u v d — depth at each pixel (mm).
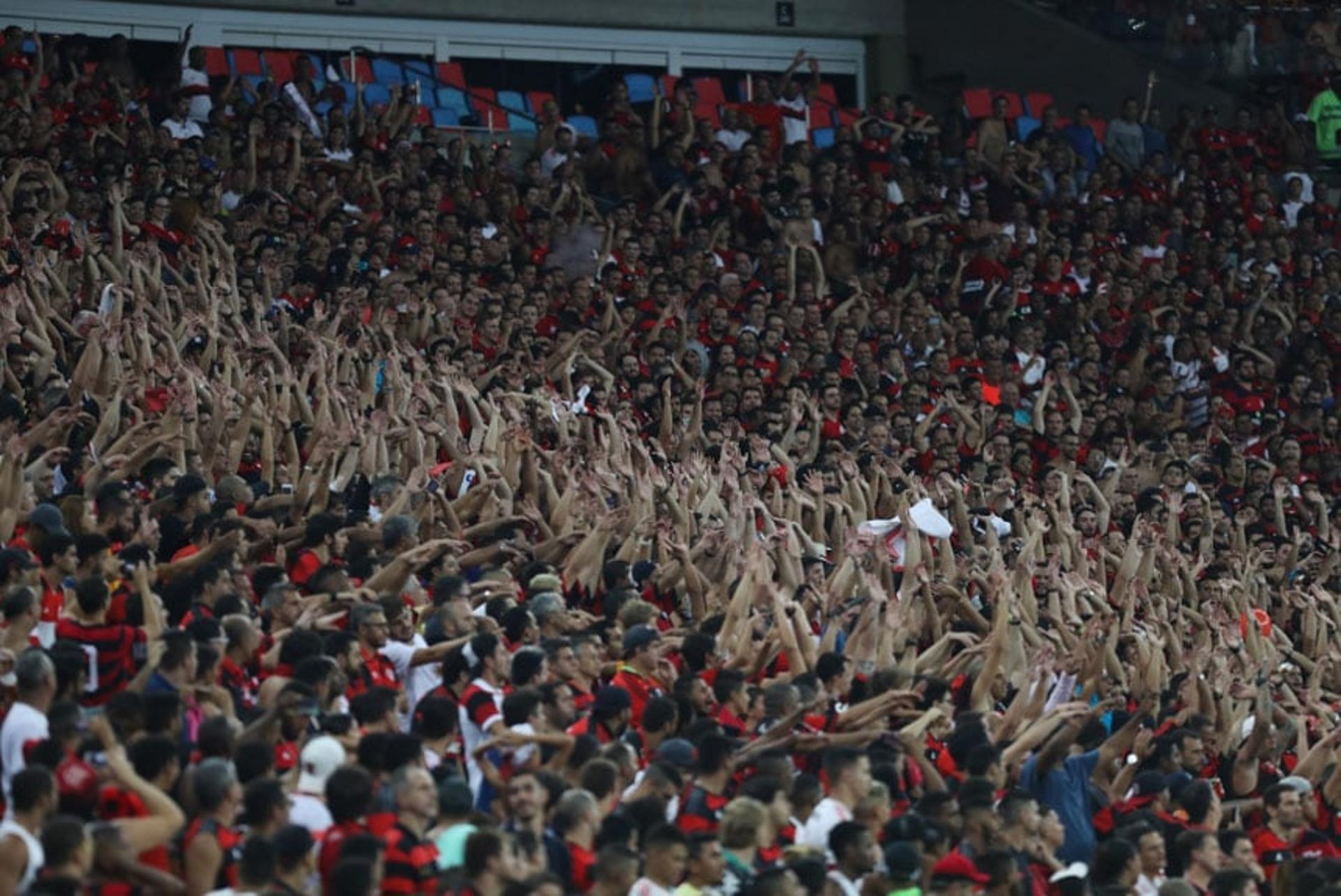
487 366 77125
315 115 95250
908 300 93562
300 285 78750
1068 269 99500
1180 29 114312
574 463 61250
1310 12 114812
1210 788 44125
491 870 31594
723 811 36375
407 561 45812
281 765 36219
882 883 34906
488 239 88875
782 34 116750
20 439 46000
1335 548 77625
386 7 109875
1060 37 116438
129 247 75312
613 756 37812
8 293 60500
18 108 84125
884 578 55281
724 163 101312
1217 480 86062
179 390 53531
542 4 112562
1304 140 113062
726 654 47219
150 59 105938
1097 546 69188
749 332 84875
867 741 41344
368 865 30406
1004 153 105312
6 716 35219
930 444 81500
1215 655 53375
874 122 105688
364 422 59938
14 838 30453
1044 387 86625
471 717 39469
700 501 62219
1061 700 48312
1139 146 109312
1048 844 40250
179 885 31516
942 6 117938
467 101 108062
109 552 42562
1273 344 99312
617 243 92438
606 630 45531
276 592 42219
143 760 32719
